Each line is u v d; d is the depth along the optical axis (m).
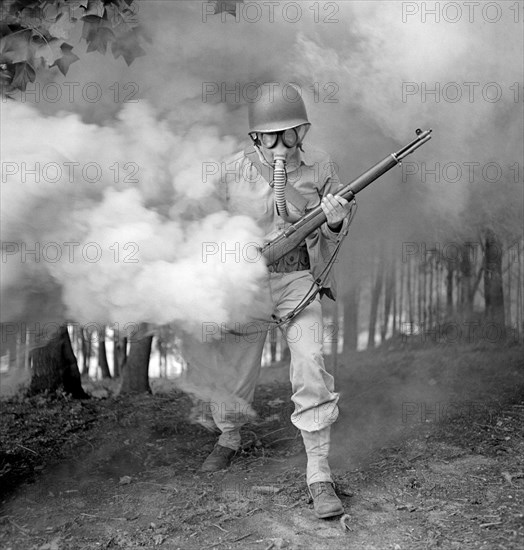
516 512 3.09
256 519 3.18
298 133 3.33
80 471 3.97
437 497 3.31
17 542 3.03
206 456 4.19
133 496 3.49
